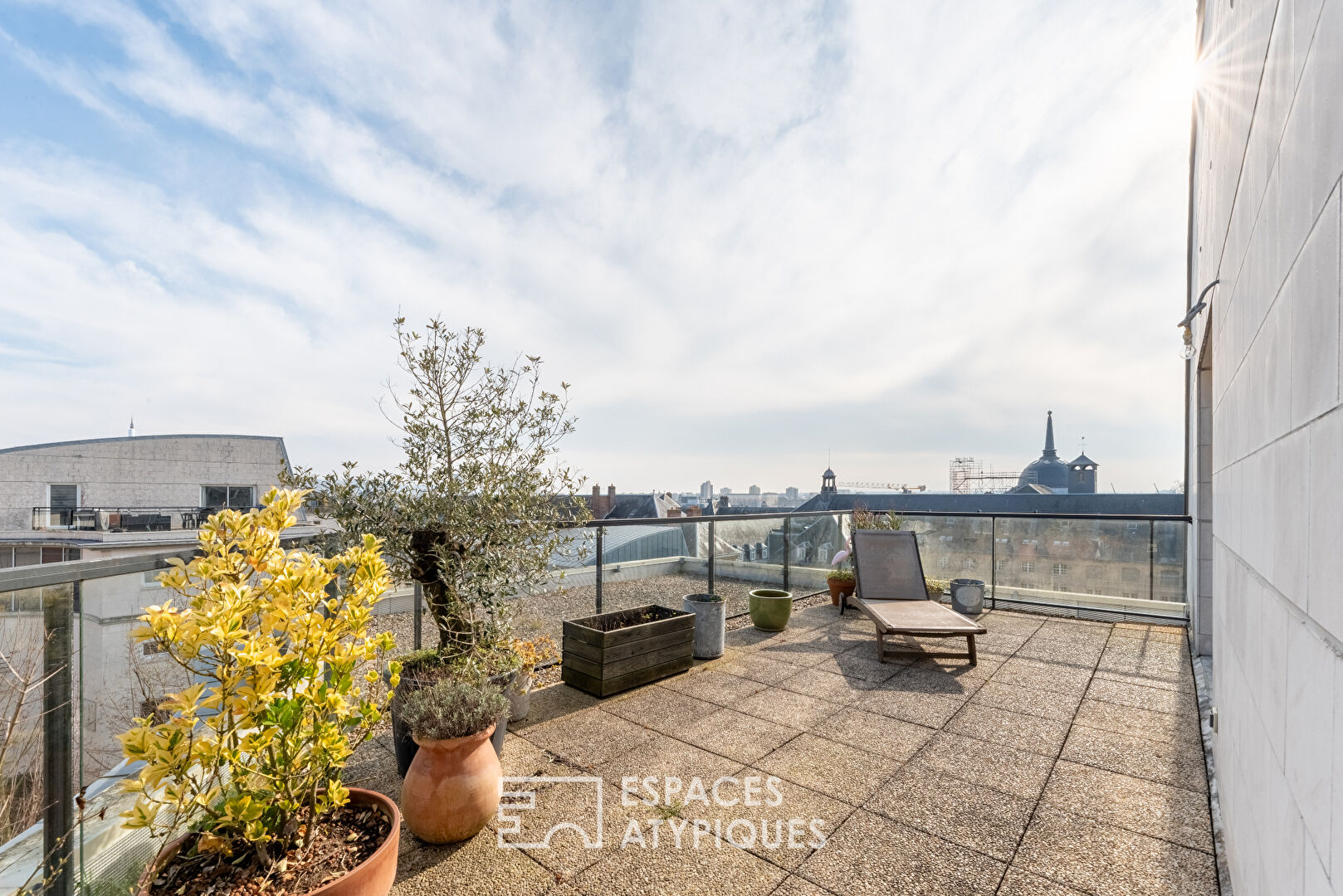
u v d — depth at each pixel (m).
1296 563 1.06
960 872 2.23
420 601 4.01
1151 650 5.21
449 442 3.55
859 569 6.02
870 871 2.24
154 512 28.69
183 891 1.63
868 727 3.56
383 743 3.31
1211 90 2.79
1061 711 3.81
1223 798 2.45
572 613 5.15
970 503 28.23
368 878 1.68
